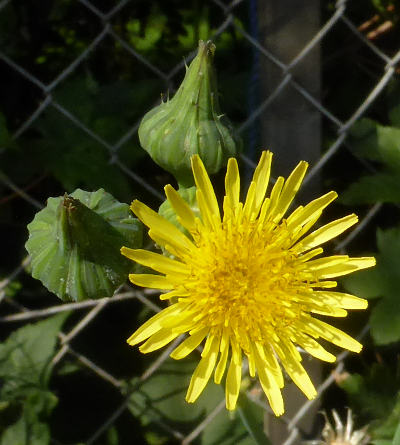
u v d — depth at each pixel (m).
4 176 0.10
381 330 0.10
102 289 0.07
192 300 0.07
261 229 0.07
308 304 0.08
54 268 0.07
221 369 0.07
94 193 0.07
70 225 0.07
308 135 0.10
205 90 0.07
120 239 0.07
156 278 0.07
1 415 0.10
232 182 0.07
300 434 0.10
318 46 0.09
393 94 0.10
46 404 0.10
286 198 0.08
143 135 0.08
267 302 0.07
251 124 0.10
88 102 0.10
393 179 0.10
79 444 0.10
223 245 0.07
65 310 0.10
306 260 0.08
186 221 0.07
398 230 0.10
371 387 0.10
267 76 0.09
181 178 0.08
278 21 0.09
